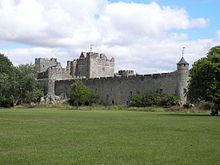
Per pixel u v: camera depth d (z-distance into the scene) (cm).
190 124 3978
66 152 2009
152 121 4469
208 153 2019
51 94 14238
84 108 10219
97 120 4578
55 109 9256
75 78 13938
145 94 10931
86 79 13188
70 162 1748
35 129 3231
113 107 10506
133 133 2978
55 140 2486
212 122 4331
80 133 2933
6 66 11288
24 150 2059
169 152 2042
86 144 2316
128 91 11938
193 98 6738
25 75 11206
